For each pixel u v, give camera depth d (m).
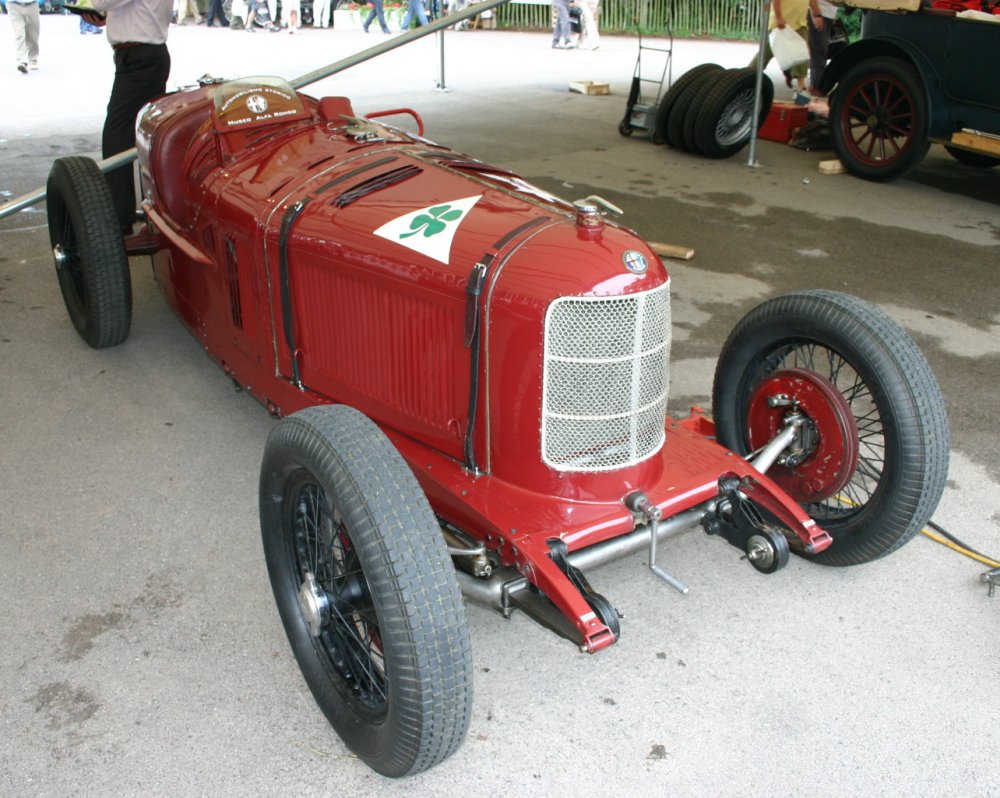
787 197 7.02
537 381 2.27
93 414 3.77
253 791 2.14
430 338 2.49
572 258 2.23
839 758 2.24
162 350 4.35
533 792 2.15
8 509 3.14
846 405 2.69
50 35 17.47
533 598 2.26
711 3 18.22
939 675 2.50
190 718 2.34
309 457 2.01
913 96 6.93
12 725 2.29
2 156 7.58
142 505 3.19
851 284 5.30
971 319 4.84
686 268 5.52
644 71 13.12
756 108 7.72
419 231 2.53
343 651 2.28
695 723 2.34
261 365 3.22
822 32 9.67
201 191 3.34
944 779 2.18
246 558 2.94
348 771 2.21
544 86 11.66
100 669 2.48
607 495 2.39
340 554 2.41
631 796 2.13
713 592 2.82
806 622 2.70
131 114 5.33
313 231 2.77
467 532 2.45
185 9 21.23
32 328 4.55
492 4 4.91
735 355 2.99
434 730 1.92
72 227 4.20
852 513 2.80
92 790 2.13
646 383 2.35
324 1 20.62
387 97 10.60
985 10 6.68
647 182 7.35
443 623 1.87
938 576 2.90
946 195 7.16
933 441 2.56
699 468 2.59
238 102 3.30
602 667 2.53
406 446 2.66
